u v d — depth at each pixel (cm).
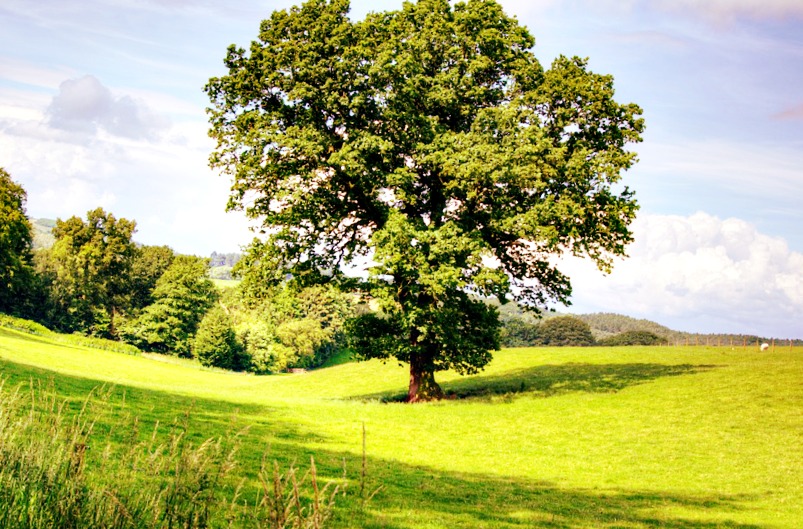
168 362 8388
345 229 3466
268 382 6262
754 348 5741
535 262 3541
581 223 3183
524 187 3094
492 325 3494
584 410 3095
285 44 3091
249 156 3181
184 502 630
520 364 5191
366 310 13650
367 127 3158
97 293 10612
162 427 1830
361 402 3319
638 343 12875
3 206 7638
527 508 1546
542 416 3002
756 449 2380
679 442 2506
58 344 7069
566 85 3159
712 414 2912
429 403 3294
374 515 1252
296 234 3238
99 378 2912
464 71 3353
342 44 3117
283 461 1709
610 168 3039
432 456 2217
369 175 3073
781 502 1758
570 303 3594
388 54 3039
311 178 3128
